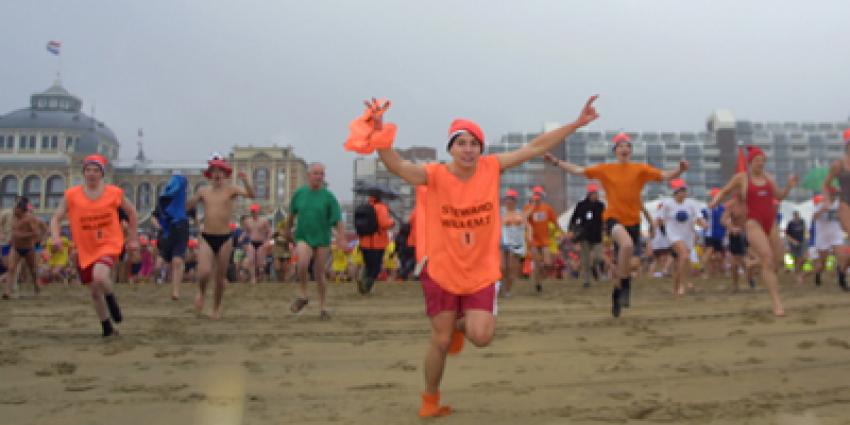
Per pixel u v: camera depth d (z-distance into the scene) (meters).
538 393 3.78
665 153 62.72
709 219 15.91
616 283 7.56
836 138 64.94
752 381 3.96
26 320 7.80
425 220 3.56
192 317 8.11
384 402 3.65
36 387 4.10
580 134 61.62
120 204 6.74
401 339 6.19
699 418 3.15
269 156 89.25
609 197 7.95
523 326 6.84
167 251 10.82
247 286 15.23
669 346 5.37
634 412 3.28
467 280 3.40
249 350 5.55
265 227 16.98
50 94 131.88
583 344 5.58
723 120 64.19
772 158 64.44
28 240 11.55
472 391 3.89
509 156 3.73
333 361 5.01
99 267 6.28
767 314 7.42
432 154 70.62
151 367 4.79
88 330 6.86
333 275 19.86
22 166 100.19
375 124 3.38
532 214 12.62
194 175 98.00
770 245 7.67
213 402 3.68
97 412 3.45
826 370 4.26
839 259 11.26
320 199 8.04
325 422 3.22
